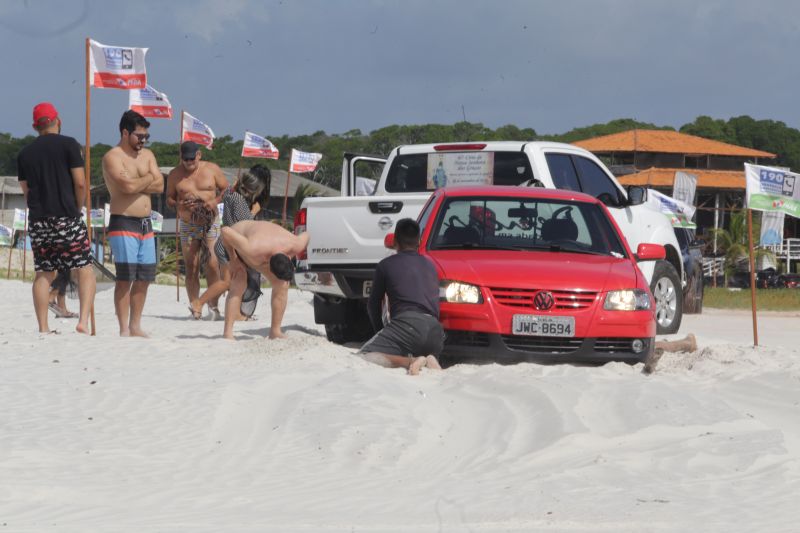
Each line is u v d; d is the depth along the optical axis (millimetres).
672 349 28531
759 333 44219
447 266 26266
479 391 21453
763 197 32406
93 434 17641
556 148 34312
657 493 13953
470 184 33781
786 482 14750
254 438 17766
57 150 30250
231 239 28875
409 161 34656
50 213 30297
